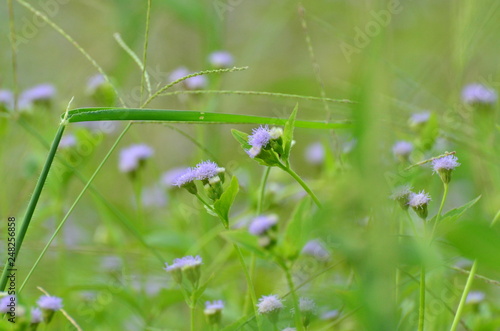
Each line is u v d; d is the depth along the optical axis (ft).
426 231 1.85
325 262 2.15
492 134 2.21
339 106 2.34
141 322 2.26
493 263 1.68
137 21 2.92
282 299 1.93
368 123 1.67
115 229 2.57
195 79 2.41
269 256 1.87
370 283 1.66
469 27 2.32
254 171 2.66
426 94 2.51
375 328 1.66
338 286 2.05
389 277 1.66
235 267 2.32
